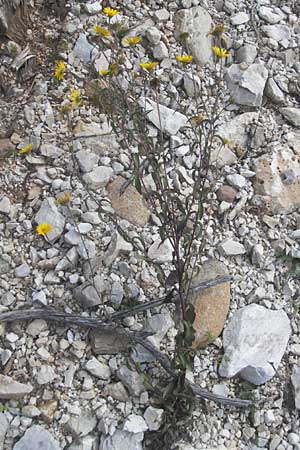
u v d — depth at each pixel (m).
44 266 1.05
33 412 0.96
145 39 1.28
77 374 1.00
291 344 1.07
